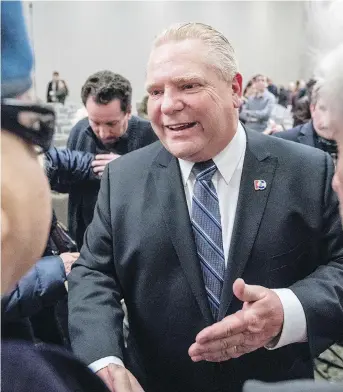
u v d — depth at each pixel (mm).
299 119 2275
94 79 1590
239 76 883
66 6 10664
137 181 932
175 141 840
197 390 888
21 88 336
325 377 1297
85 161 1398
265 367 876
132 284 918
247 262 861
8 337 421
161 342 898
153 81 824
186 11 11781
